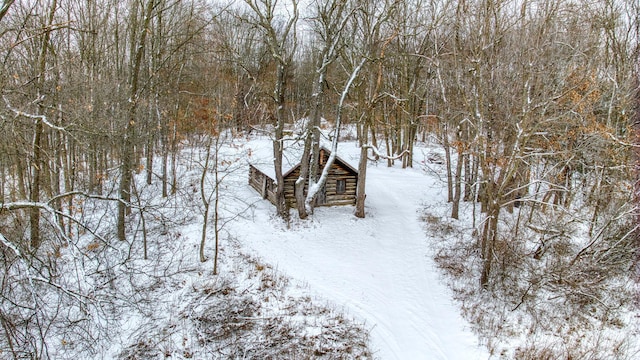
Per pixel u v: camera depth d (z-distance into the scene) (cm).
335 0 1967
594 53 1731
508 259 1677
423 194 2811
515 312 1432
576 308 1449
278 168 2136
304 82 4478
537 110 1561
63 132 1116
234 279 1533
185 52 2536
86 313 1016
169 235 1880
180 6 2638
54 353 1124
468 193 2634
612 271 1620
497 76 1712
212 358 1146
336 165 2409
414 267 1778
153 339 1208
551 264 1681
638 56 2088
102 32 2311
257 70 3669
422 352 1211
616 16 2150
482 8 1661
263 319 1320
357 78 2522
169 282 1489
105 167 2222
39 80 1408
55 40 1822
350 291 1537
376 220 2286
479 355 1197
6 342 1047
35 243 1300
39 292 1243
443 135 2691
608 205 1795
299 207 2172
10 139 1080
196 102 2533
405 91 2950
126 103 1884
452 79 2169
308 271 1670
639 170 1745
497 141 1623
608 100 1897
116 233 1814
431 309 1452
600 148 1691
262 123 3500
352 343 1222
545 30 1457
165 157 2403
